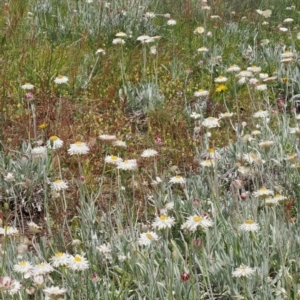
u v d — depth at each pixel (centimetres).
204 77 996
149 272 488
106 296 472
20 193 662
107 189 688
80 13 1222
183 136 804
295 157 607
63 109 850
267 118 780
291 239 528
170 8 1344
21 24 1140
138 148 780
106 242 554
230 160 712
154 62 1027
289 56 872
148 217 621
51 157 700
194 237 520
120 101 895
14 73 939
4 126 796
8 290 403
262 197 503
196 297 477
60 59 983
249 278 490
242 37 1218
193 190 639
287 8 1409
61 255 436
